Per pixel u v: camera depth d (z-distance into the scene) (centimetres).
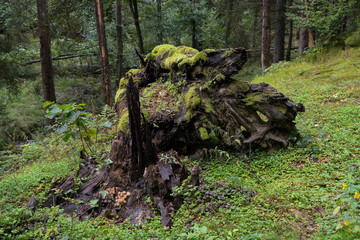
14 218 369
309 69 1109
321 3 1214
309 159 490
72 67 1991
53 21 1479
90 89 1822
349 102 724
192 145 597
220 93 568
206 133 543
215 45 2348
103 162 545
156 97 686
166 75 734
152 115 592
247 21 2214
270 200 381
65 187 501
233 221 343
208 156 573
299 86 955
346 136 541
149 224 363
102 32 1298
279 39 1537
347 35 1277
